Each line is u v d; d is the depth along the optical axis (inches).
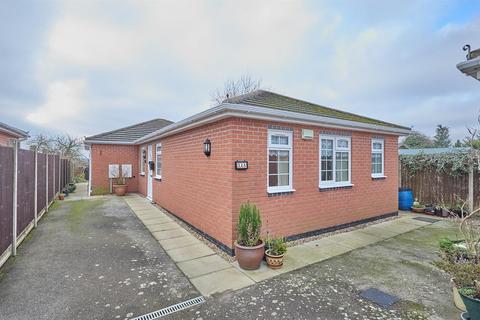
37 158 284.4
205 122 225.9
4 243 175.5
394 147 339.0
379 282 151.4
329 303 128.7
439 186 367.9
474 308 99.6
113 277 156.3
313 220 248.5
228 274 162.2
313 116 226.1
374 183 309.7
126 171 538.9
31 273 159.8
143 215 331.6
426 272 165.2
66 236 238.1
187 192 281.1
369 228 279.1
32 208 262.2
